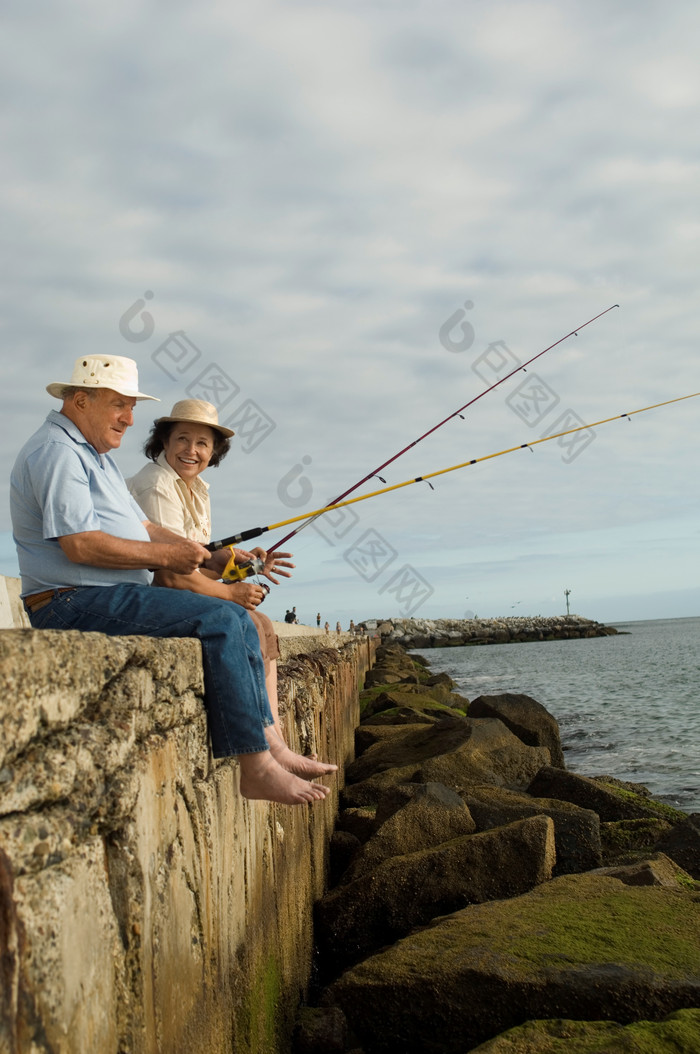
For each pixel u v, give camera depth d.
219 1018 2.82
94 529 2.99
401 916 5.71
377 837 6.59
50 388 3.19
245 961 3.38
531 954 3.83
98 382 3.16
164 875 2.30
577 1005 3.55
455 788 7.69
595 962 3.70
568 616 98.44
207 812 2.82
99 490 3.20
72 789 1.75
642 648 67.69
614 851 7.00
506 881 5.67
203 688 3.03
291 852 5.00
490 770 9.54
